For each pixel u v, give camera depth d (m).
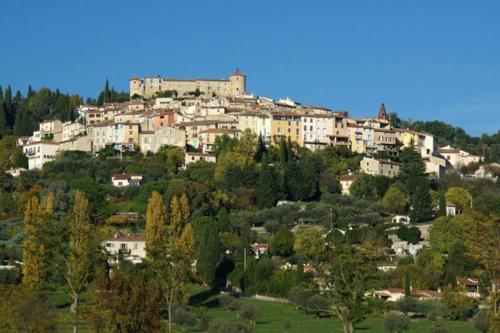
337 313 168.88
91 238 185.25
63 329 190.00
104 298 163.25
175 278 188.50
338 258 167.62
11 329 176.25
